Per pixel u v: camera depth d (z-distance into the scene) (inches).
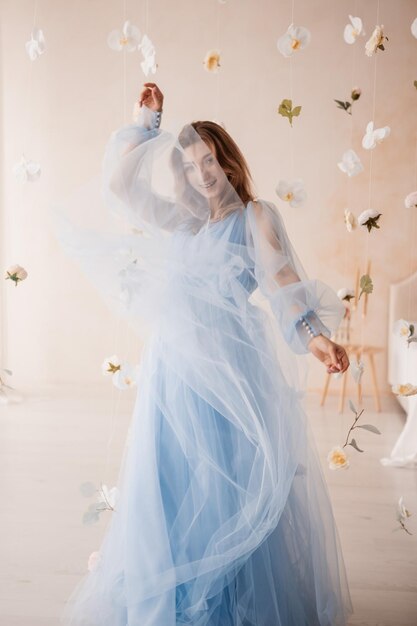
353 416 167.8
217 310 63.9
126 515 63.7
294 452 64.4
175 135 65.5
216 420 63.4
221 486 62.2
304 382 66.3
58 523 97.7
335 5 183.2
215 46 185.9
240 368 63.0
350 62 184.5
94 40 188.1
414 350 145.3
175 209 66.8
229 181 68.3
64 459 128.1
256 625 62.2
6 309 197.5
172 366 63.9
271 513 61.6
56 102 190.9
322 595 66.0
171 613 60.2
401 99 184.9
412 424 127.5
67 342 196.9
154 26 186.4
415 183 187.5
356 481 117.9
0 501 105.8
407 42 183.2
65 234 66.6
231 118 187.8
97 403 176.9
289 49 82.7
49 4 187.2
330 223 190.5
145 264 65.1
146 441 64.2
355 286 188.7
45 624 70.8
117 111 189.9
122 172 65.9
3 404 174.4
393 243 189.8
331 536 68.9
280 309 62.5
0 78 190.7
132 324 66.7
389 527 98.0
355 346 176.1
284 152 188.2
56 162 193.0
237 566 62.3
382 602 76.3
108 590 66.6
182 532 62.2
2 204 194.7
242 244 65.6
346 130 187.0
